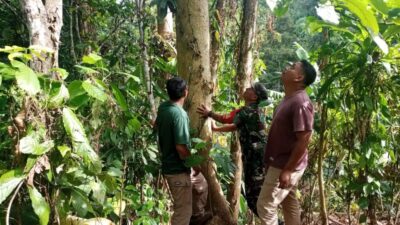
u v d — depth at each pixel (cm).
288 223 304
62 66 423
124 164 306
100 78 270
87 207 219
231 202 354
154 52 397
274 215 283
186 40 292
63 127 208
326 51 331
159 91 352
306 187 412
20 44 421
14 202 216
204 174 311
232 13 404
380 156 354
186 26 290
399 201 387
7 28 414
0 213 209
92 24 493
